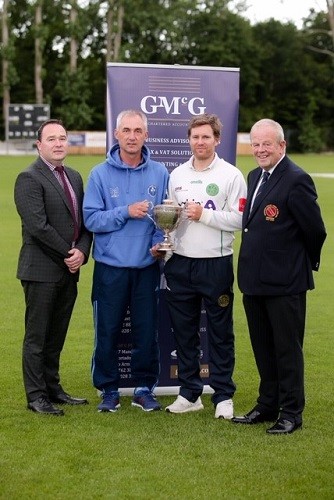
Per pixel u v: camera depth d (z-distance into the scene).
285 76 53.66
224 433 4.93
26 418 5.14
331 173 29.81
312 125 52.75
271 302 4.93
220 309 5.29
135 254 5.23
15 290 9.32
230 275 5.30
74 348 7.03
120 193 5.29
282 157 4.91
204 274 5.24
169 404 5.63
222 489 4.06
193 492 4.02
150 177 5.32
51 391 5.53
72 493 3.99
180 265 5.28
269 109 53.28
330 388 5.93
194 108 5.62
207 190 5.25
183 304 5.33
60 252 5.21
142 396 5.49
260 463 4.41
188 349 5.39
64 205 5.25
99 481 4.14
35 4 47.47
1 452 4.53
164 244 5.11
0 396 5.64
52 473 4.23
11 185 22.41
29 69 50.28
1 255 11.62
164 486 4.09
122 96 5.55
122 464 4.38
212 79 5.62
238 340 7.44
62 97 48.72
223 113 5.65
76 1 47.88
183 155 5.65
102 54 51.38
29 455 4.49
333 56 51.66
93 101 50.50
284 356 4.95
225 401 5.30
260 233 4.90
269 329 5.08
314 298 9.19
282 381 4.98
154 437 4.83
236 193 5.24
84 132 41.94
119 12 49.12
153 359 5.48
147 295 5.35
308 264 4.97
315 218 4.80
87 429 4.95
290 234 4.88
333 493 4.05
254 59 52.50
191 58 52.47
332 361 6.70
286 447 4.66
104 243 5.28
